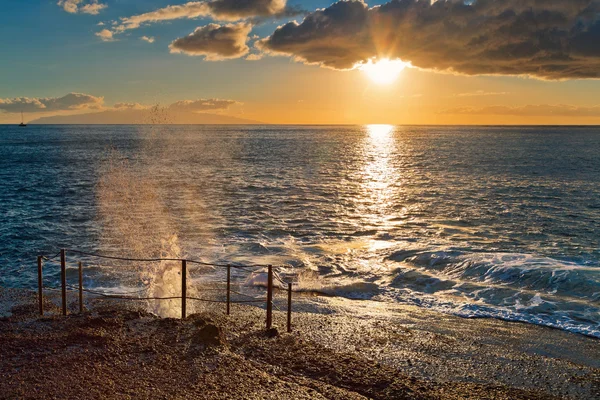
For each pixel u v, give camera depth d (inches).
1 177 1483.8
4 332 297.4
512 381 287.4
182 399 217.5
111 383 229.5
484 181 1440.7
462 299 462.3
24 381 227.8
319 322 383.6
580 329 386.9
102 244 672.4
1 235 717.9
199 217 871.1
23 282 501.4
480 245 671.1
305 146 3681.1
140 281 499.8
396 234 747.4
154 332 303.0
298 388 237.8
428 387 264.4
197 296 455.8
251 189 1259.2
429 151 3073.3
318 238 718.5
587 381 291.3
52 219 842.8
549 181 1418.6
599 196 1127.6
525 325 396.2
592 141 4448.8
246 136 6146.7
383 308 437.7
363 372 269.9
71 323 316.5
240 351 290.5
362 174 1681.8
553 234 744.3
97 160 2148.1
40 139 4517.7
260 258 602.5
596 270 520.1
